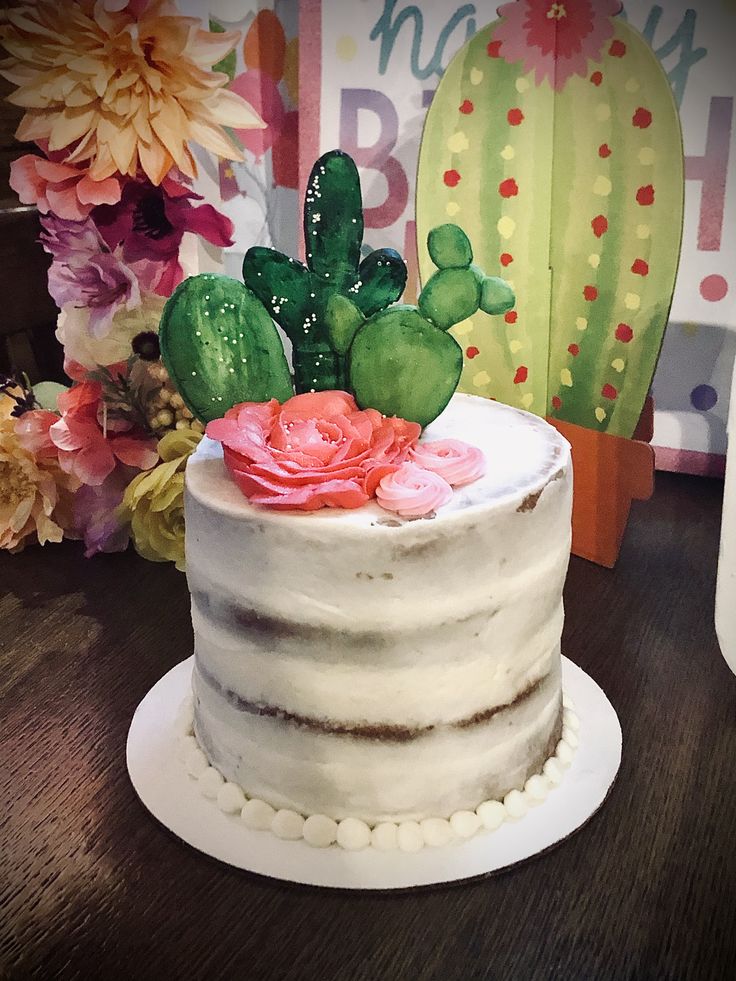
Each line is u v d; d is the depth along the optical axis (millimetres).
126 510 638
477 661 373
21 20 537
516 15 551
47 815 419
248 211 630
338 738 378
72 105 554
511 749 401
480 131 576
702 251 693
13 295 679
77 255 594
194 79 572
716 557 645
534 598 385
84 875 387
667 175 542
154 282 609
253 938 357
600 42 542
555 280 611
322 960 348
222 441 370
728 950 350
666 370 742
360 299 413
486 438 429
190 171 590
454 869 381
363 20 596
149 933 360
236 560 367
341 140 631
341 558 348
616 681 515
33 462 631
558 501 391
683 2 619
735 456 466
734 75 633
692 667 528
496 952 350
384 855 387
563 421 637
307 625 361
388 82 608
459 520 350
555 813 410
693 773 444
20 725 479
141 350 619
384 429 392
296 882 375
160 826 409
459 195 593
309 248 408
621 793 430
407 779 384
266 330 413
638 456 598
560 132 572
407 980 339
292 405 395
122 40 547
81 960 349
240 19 583
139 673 523
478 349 633
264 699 385
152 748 455
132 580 627
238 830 402
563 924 362
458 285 390
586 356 611
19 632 564
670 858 393
